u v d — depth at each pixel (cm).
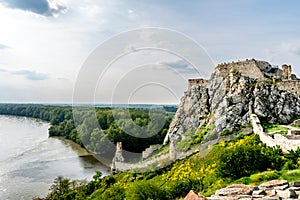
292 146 2962
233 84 5034
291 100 4669
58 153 8150
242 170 2717
